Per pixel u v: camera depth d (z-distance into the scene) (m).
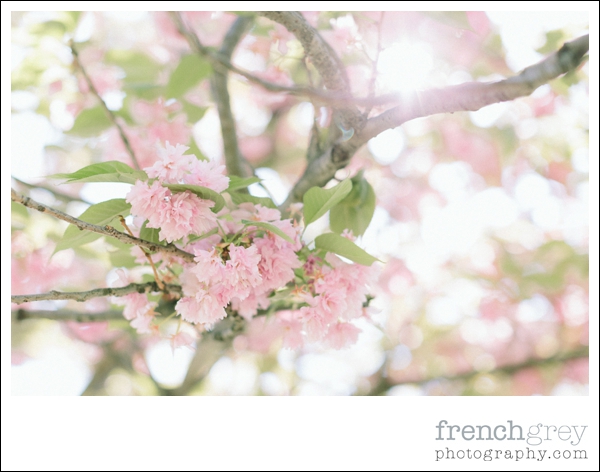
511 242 4.62
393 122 1.60
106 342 3.71
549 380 4.52
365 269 1.60
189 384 2.96
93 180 1.39
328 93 1.61
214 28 2.90
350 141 1.74
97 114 2.65
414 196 4.68
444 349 4.68
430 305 4.71
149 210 1.33
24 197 1.21
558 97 3.91
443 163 4.57
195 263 1.46
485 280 4.65
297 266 1.49
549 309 4.68
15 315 2.34
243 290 1.41
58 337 3.73
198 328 1.93
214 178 1.37
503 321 4.71
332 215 1.83
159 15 2.91
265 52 2.51
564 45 1.34
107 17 3.08
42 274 3.03
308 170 1.92
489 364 4.65
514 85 1.39
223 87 2.24
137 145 2.73
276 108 4.03
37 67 2.73
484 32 2.72
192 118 2.74
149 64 2.94
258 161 4.34
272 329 4.10
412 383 4.34
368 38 2.10
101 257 2.63
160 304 1.93
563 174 4.35
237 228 1.54
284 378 4.21
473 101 1.44
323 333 1.51
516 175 4.48
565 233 4.52
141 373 3.52
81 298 1.49
